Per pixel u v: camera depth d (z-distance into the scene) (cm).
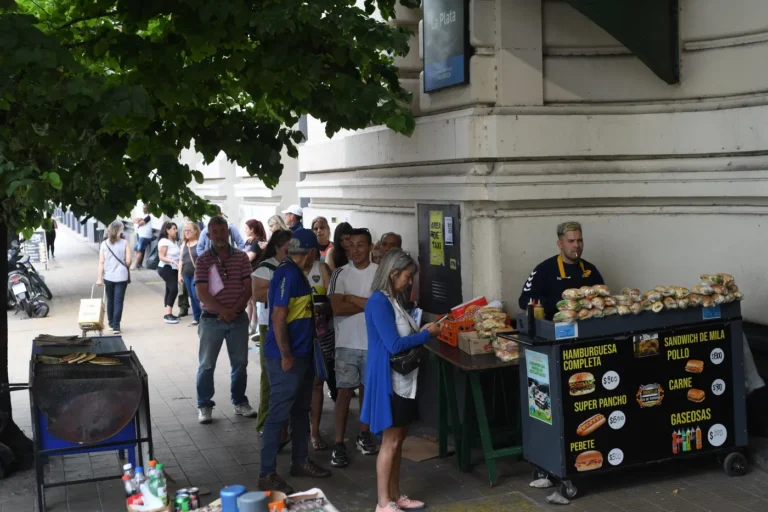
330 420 823
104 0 634
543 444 583
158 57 608
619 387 575
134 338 1290
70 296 1839
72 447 573
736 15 682
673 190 714
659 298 579
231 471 673
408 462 676
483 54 716
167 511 415
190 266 1376
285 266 618
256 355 1127
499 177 705
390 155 853
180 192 687
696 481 604
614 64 735
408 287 569
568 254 642
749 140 675
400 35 618
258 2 602
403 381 553
